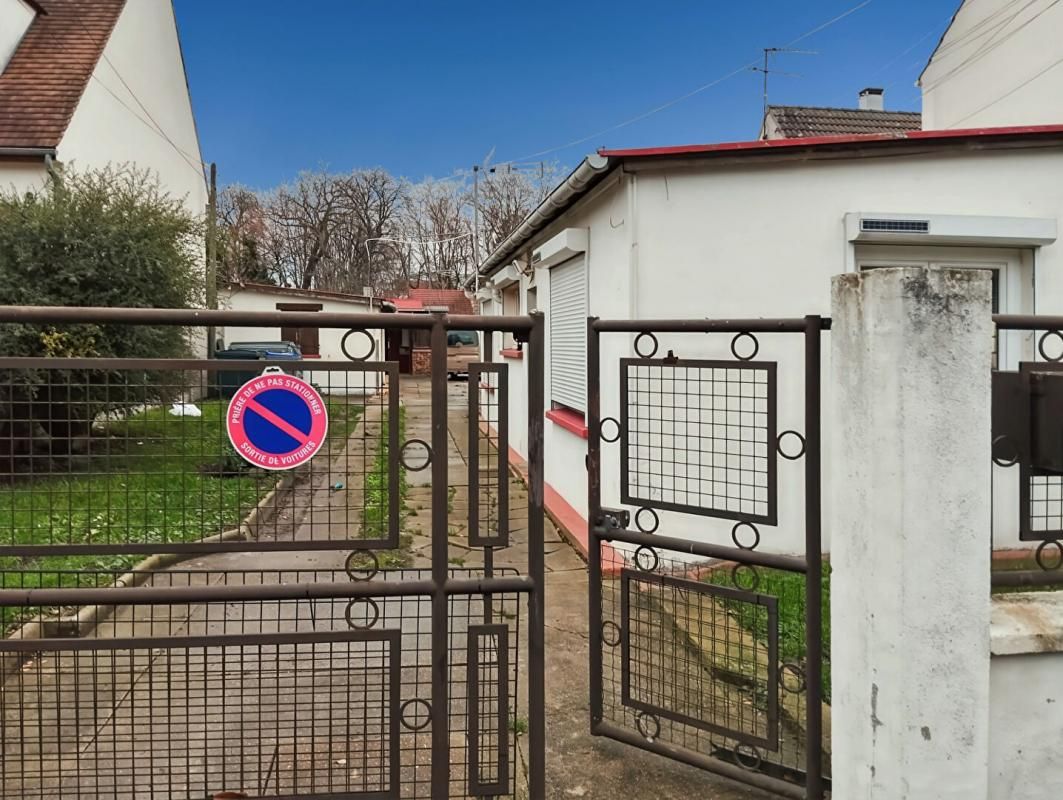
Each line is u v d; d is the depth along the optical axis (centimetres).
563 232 552
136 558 451
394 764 216
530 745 221
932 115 1131
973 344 173
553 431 698
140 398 221
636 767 260
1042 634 181
